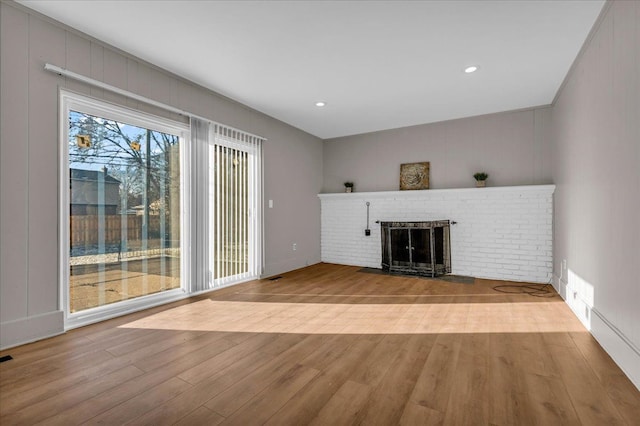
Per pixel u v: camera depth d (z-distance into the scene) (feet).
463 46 9.45
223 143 13.50
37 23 8.00
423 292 12.92
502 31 8.64
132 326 9.03
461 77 11.60
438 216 16.87
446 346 7.75
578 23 8.26
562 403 5.42
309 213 19.43
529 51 9.71
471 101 14.06
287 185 17.49
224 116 13.56
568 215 11.41
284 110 15.24
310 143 19.57
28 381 6.08
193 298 11.92
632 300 6.30
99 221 9.58
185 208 12.07
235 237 14.14
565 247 11.84
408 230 16.53
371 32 8.73
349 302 11.51
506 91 12.91
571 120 11.00
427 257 16.03
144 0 7.41
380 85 12.32
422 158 17.63
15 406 5.31
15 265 7.68
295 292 12.87
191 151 12.02
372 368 6.64
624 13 6.70
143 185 10.80
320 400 5.51
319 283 14.48
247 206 14.80
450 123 16.89
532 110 14.94
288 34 8.83
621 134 6.85
